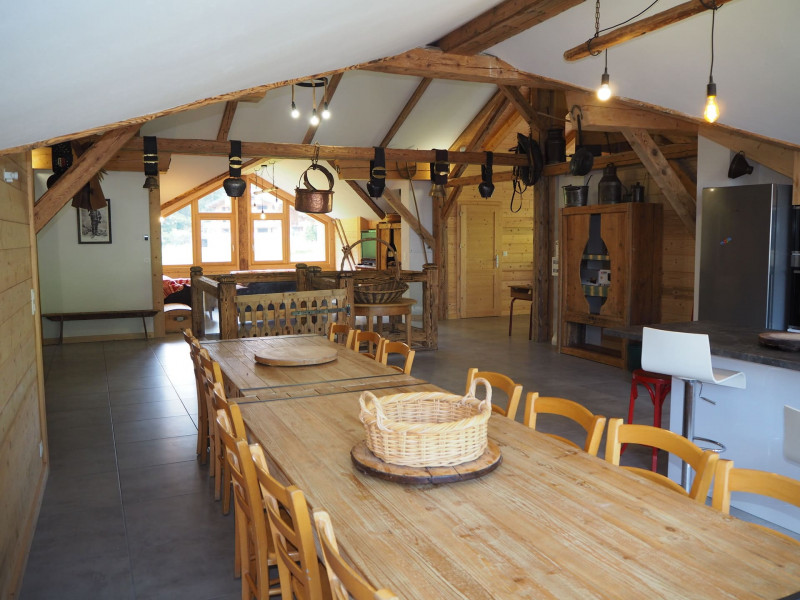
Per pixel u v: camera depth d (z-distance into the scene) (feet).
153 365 24.35
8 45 3.49
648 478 7.06
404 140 32.37
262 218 46.78
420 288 37.65
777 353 9.98
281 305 21.18
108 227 29.94
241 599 8.72
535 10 13.61
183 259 47.09
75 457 14.37
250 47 7.01
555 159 27.81
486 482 6.34
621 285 22.91
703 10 10.08
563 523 5.44
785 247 16.22
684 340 10.16
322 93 27.76
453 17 13.84
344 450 7.29
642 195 23.03
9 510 8.62
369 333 14.24
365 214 44.29
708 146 18.28
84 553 10.00
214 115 27.71
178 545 10.27
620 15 13.19
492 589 4.43
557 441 7.63
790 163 16.08
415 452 6.45
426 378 21.54
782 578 4.57
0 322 8.50
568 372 22.39
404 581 4.54
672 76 14.43
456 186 34.37
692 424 10.63
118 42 4.36
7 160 9.88
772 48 11.93
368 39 11.12
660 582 4.52
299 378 11.06
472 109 31.27
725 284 17.07
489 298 38.29
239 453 7.04
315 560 5.47
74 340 29.73
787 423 7.10
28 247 12.17
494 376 9.71
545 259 28.45
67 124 6.64
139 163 28.96
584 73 16.38
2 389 8.41
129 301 30.60
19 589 8.86
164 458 14.29
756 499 10.96
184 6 4.24
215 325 31.68
